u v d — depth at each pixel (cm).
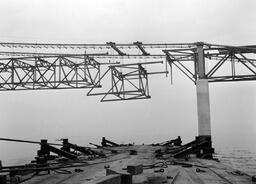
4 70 4881
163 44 4353
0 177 1762
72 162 2659
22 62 4844
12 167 1983
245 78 4444
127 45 4394
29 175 2047
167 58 4519
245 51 4375
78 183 1750
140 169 1975
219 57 4462
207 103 4103
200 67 4244
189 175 2016
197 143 3406
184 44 4331
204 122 4044
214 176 2028
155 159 3027
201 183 1748
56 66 4769
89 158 3078
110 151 4116
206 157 3406
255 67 4400
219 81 4481
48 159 3084
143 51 4469
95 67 4725
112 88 4706
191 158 3294
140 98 4697
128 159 3030
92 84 4753
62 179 1900
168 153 3450
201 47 4281
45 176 2033
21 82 4834
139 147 4697
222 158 5553
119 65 4650
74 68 4753
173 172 2117
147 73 4672
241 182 1867
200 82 4175
